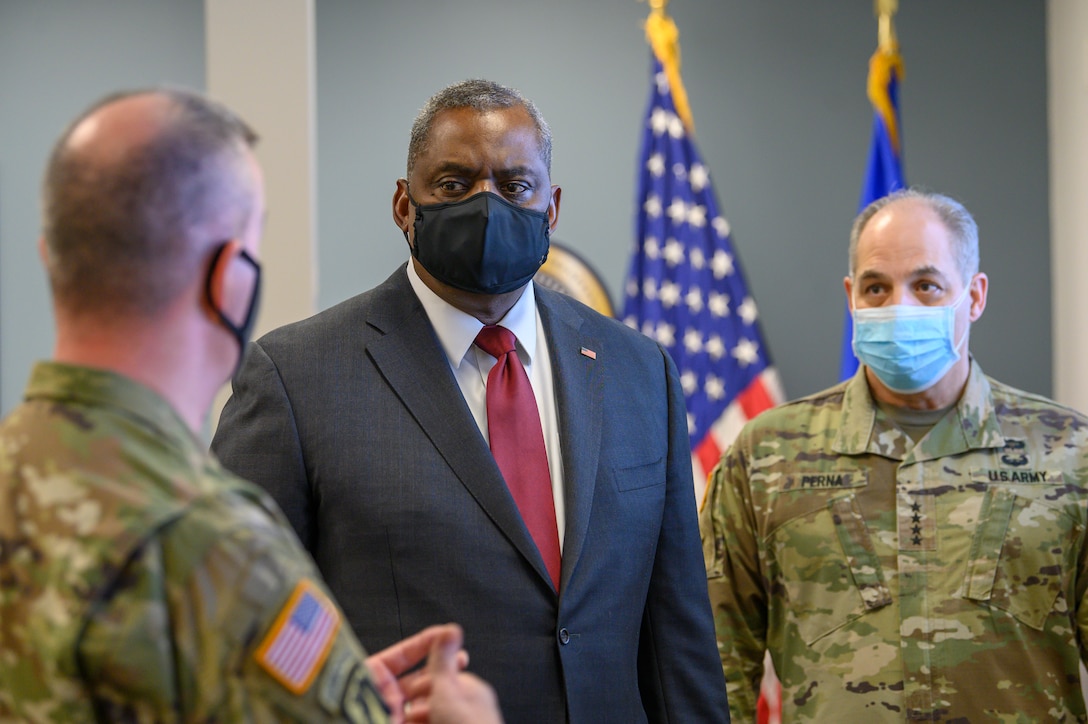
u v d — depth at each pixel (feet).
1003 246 13.08
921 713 6.49
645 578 5.67
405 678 3.53
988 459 6.85
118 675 2.63
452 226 5.29
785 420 7.33
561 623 5.20
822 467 7.06
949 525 6.73
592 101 13.48
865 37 13.38
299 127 8.99
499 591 5.14
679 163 12.63
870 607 6.70
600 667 5.30
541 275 13.34
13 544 2.76
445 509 5.19
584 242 13.42
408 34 13.56
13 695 2.71
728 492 7.29
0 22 13.65
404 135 13.47
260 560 2.76
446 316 5.64
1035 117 13.12
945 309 6.79
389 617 5.08
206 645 2.67
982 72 13.19
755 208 13.38
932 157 13.21
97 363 2.93
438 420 5.38
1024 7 13.16
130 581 2.65
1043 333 13.00
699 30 13.52
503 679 5.07
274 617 2.72
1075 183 12.21
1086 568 6.64
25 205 13.51
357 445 5.26
